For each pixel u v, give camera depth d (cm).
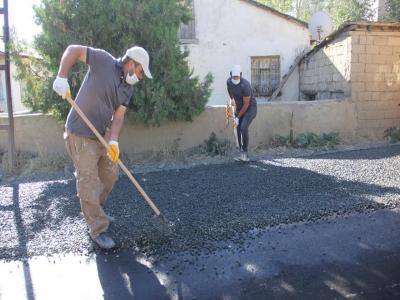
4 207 513
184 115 782
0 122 759
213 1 1315
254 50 1354
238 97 719
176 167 714
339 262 354
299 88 1307
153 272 343
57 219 464
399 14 1216
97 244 390
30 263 364
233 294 310
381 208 476
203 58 1338
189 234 408
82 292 318
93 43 726
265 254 370
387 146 856
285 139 852
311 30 1316
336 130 909
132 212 475
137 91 730
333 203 489
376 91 935
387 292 308
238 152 800
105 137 391
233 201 507
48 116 764
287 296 305
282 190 548
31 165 713
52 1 709
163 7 737
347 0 1546
